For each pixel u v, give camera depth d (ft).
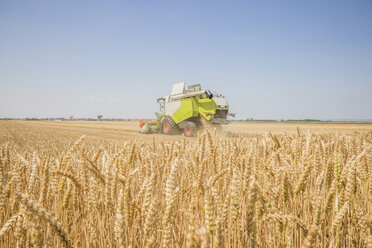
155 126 71.97
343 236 7.34
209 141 9.29
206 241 2.65
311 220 6.15
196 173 8.64
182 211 7.22
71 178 5.09
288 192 5.63
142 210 4.97
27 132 67.10
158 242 5.28
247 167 5.33
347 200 5.36
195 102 62.90
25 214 4.16
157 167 10.07
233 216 4.04
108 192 5.60
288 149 11.40
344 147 12.20
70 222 6.41
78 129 96.27
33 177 6.29
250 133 61.77
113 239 5.94
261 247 6.69
